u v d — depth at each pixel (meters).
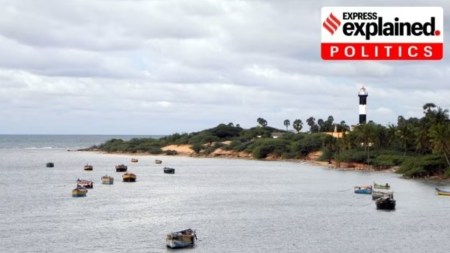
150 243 94.94
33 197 157.12
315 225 111.12
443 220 116.44
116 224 112.31
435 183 197.38
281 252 88.25
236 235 101.31
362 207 137.25
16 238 98.19
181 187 189.38
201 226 110.38
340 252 88.06
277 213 127.44
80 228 107.75
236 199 154.62
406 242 94.81
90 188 183.12
